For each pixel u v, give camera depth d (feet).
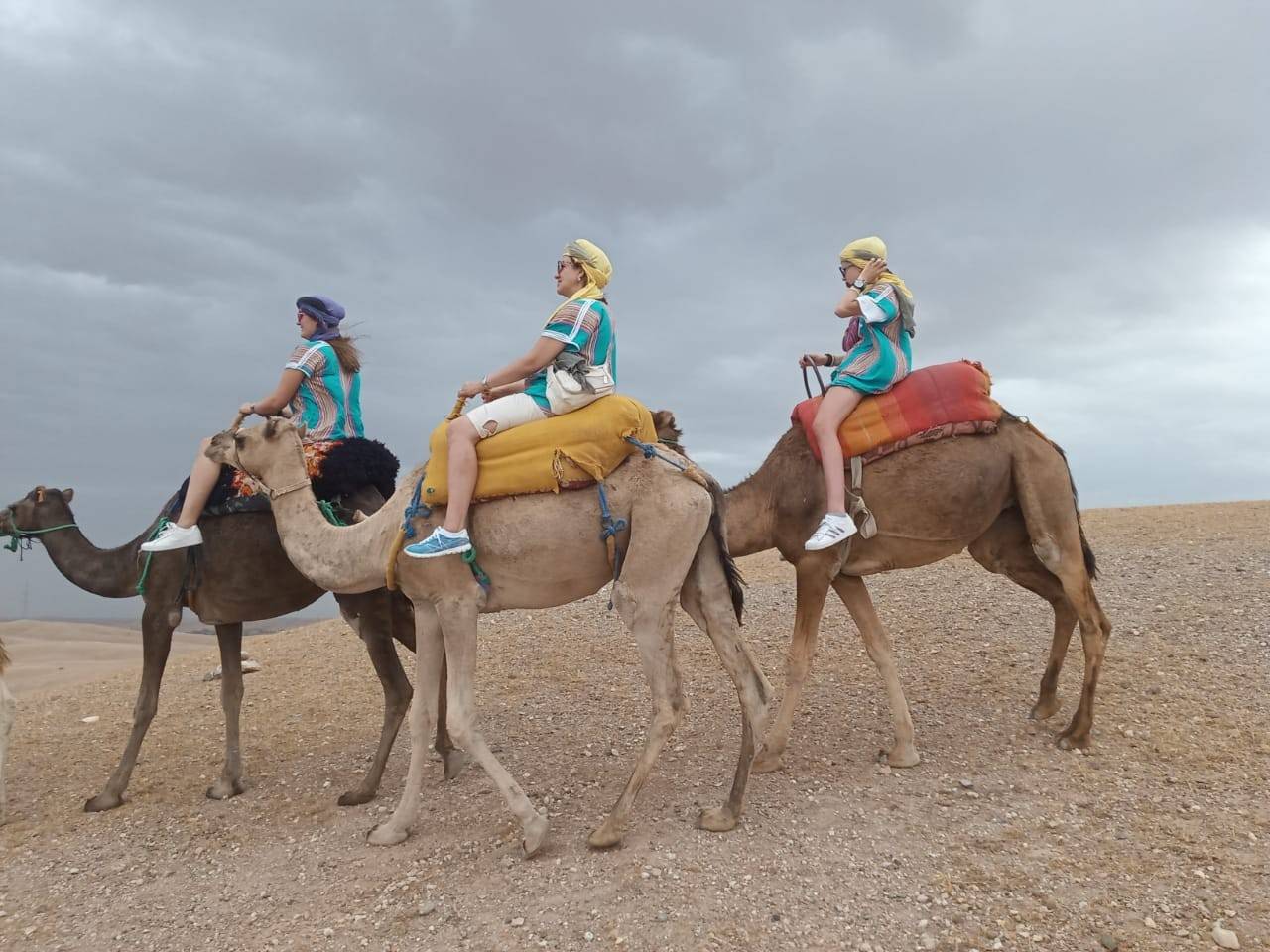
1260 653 23.63
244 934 14.15
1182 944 12.50
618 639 31.12
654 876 14.56
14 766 23.75
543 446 15.99
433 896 14.62
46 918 15.11
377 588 18.02
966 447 18.93
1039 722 20.75
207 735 25.40
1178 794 16.70
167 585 19.97
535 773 19.95
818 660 26.37
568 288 17.11
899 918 13.24
